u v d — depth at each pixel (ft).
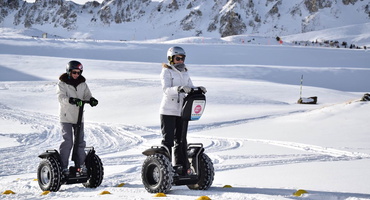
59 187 24.22
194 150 23.16
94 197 20.36
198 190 22.80
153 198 19.62
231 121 99.04
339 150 50.67
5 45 382.22
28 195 22.00
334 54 416.26
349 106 96.17
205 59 376.48
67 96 24.79
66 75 25.20
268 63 378.94
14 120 103.40
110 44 415.64
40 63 284.00
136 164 42.06
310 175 29.25
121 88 165.48
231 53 400.06
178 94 23.18
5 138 69.46
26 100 152.25
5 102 146.10
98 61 290.56
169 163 22.00
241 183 26.37
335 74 286.25
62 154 24.84
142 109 127.24
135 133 79.87
